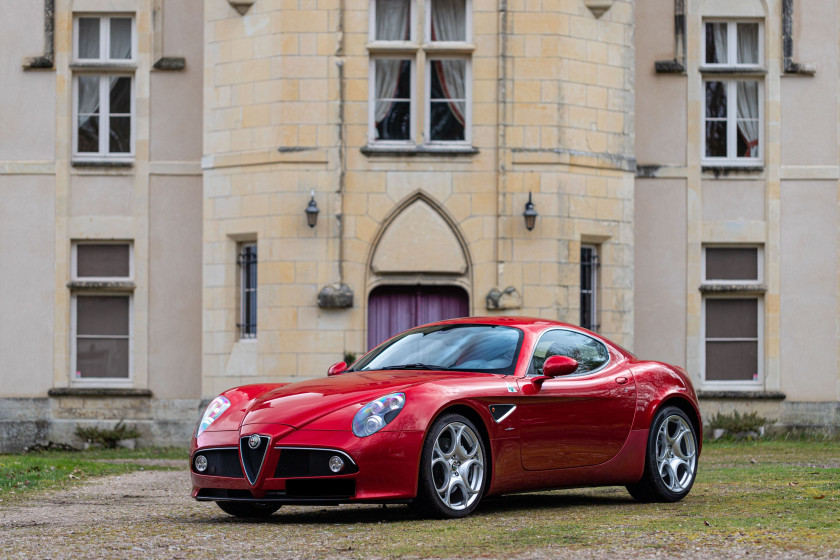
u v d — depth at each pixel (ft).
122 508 33.50
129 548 23.97
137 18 75.20
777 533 24.57
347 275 66.23
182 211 75.00
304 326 66.08
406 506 32.91
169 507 33.86
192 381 74.49
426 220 66.69
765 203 75.41
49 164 74.84
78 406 74.02
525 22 66.80
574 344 32.91
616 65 69.05
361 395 27.94
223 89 68.85
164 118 75.05
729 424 72.90
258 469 27.40
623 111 69.26
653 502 33.24
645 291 75.25
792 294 75.20
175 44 75.25
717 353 75.82
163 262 74.84
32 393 74.43
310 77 66.69
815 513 28.17
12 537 25.95
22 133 75.05
